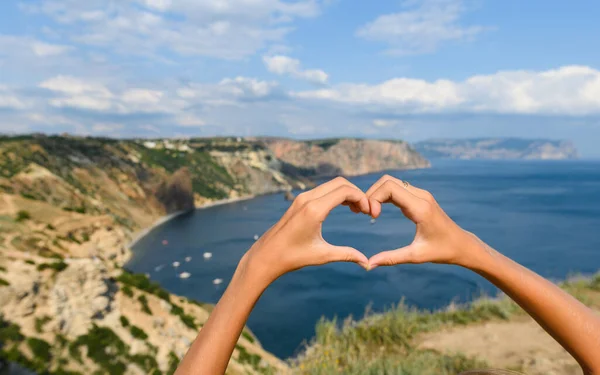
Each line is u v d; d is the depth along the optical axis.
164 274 78.50
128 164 156.75
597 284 10.68
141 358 32.34
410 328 8.41
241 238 110.25
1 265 32.81
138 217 127.81
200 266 83.62
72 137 155.50
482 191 198.88
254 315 54.53
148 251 96.06
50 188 104.38
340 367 6.90
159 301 41.06
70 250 70.88
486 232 99.00
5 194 78.81
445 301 54.12
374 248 87.06
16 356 26.70
